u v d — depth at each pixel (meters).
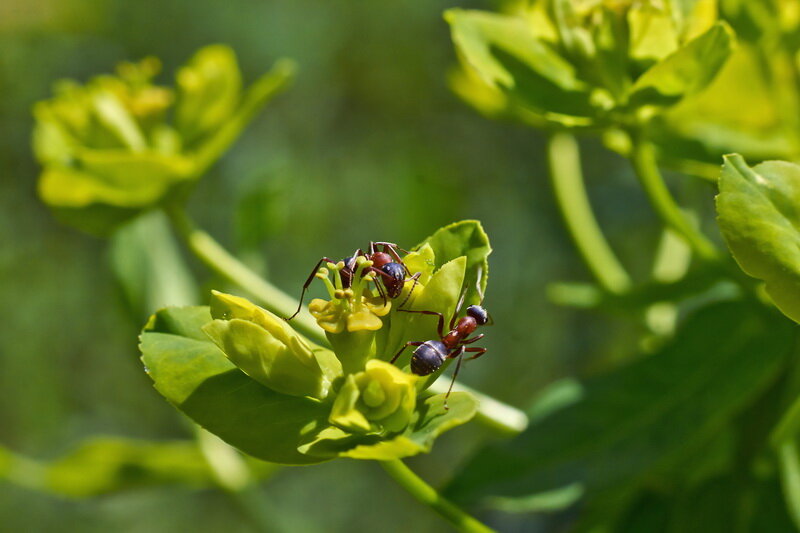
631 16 0.21
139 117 0.25
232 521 0.61
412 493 0.20
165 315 0.20
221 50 0.25
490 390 0.49
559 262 0.50
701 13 0.22
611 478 0.21
